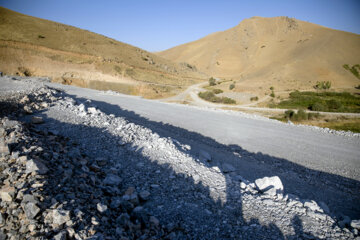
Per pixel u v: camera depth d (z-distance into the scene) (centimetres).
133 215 371
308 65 10419
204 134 1312
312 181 806
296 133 1432
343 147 1205
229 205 464
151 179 536
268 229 398
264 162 967
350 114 3369
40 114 968
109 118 1058
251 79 10788
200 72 14850
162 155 687
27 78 3766
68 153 550
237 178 664
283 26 17700
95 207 353
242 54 16712
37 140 547
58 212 292
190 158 688
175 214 409
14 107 966
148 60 10850
